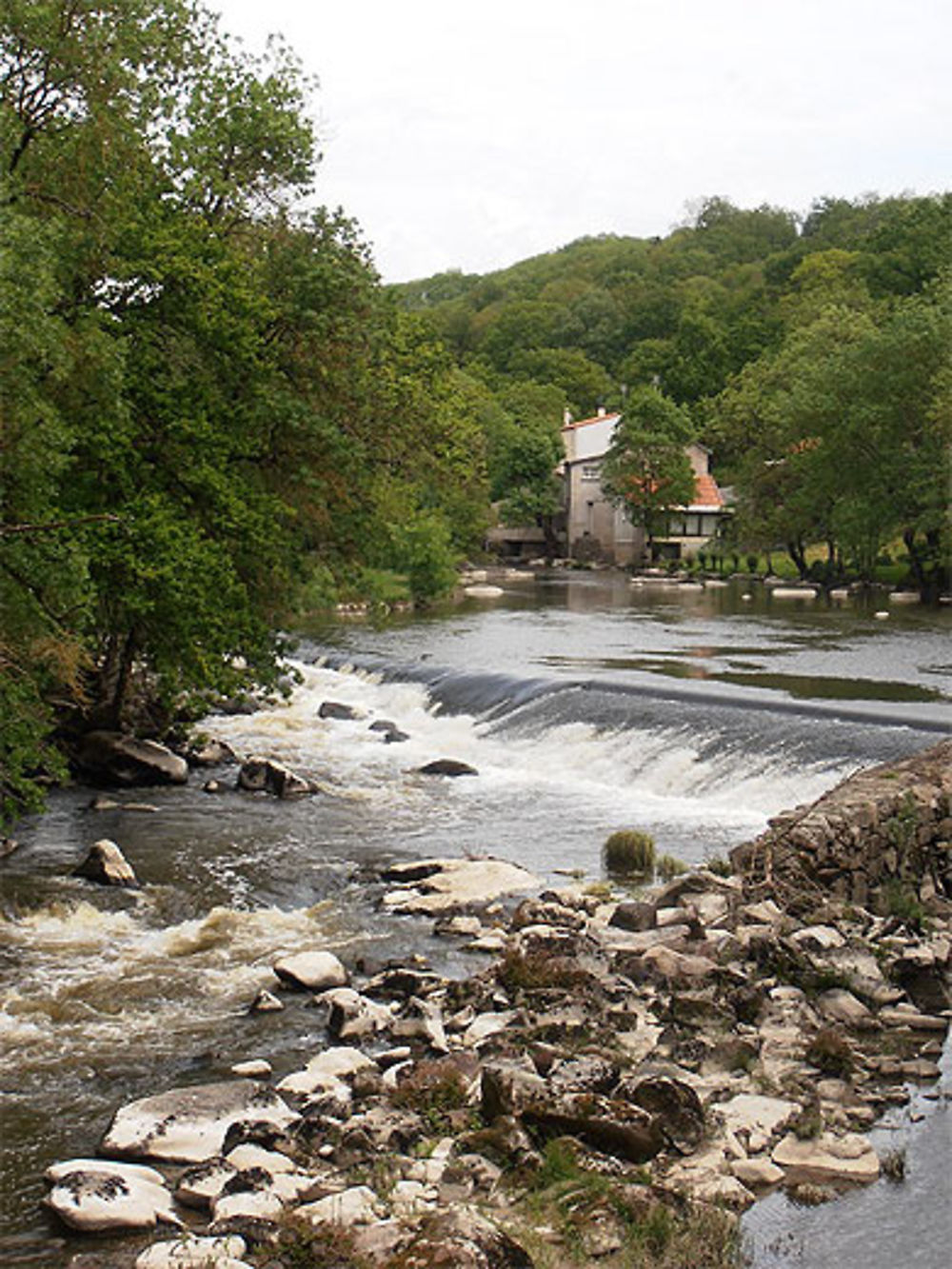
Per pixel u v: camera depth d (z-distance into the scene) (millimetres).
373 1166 11336
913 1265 10125
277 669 27453
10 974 16734
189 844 23375
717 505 108562
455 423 30266
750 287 180250
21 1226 10648
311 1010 15602
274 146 27984
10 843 22641
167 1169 11562
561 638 51719
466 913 19531
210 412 25359
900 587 77625
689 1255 10109
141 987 16375
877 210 193750
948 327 70875
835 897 18375
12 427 17984
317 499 27656
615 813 25953
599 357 177375
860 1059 13703
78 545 19969
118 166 23297
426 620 59906
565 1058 13336
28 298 17328
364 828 24781
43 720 20453
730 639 50938
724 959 16078
